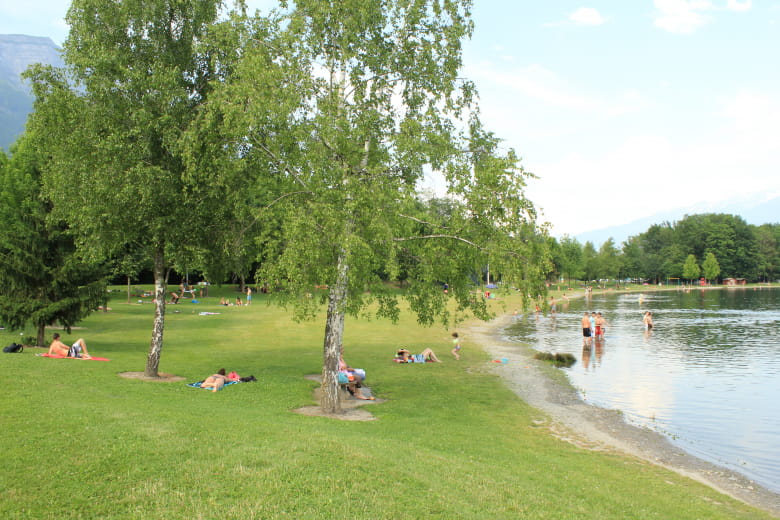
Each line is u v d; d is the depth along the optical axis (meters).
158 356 18.52
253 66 13.84
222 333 34.12
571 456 13.19
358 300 14.39
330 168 13.52
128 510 7.33
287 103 13.51
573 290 127.38
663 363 28.58
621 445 14.89
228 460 9.23
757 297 101.25
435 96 16.00
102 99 16.47
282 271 13.78
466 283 15.82
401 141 13.62
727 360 29.59
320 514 7.64
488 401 18.91
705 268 156.62
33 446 9.08
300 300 14.17
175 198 16.94
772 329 45.25
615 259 146.00
